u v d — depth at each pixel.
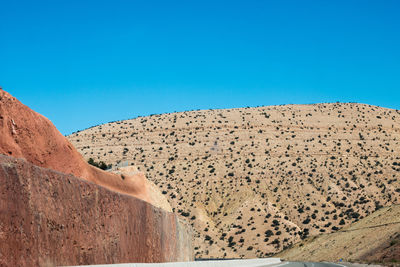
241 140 163.50
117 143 167.50
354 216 118.00
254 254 109.31
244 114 188.50
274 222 119.50
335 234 88.00
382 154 150.62
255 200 129.38
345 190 130.62
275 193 132.50
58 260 20.56
